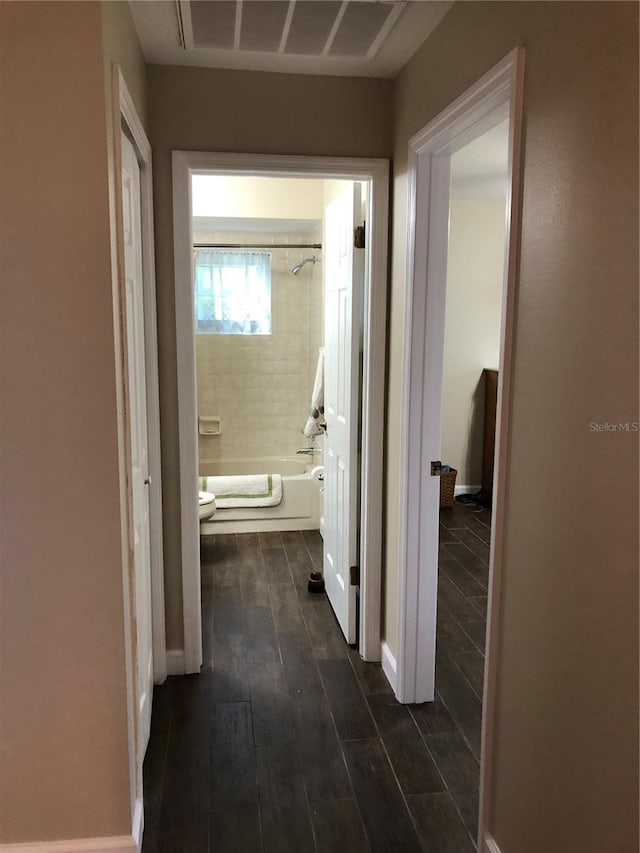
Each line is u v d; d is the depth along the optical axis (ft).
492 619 5.22
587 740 4.01
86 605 5.31
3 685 5.34
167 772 6.77
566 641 4.22
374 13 6.07
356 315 8.71
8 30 4.62
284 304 16.34
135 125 6.21
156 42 6.83
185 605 8.46
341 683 8.45
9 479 5.09
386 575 8.67
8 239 4.83
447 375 17.22
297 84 7.70
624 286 3.51
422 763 6.96
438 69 6.33
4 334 4.93
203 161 7.61
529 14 4.48
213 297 16.07
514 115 4.62
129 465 5.64
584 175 3.85
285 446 16.87
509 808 5.14
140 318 7.11
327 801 6.39
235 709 7.86
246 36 6.63
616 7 3.51
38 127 4.73
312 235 16.11
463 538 14.32
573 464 4.06
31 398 5.02
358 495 9.05
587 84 3.80
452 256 16.72
